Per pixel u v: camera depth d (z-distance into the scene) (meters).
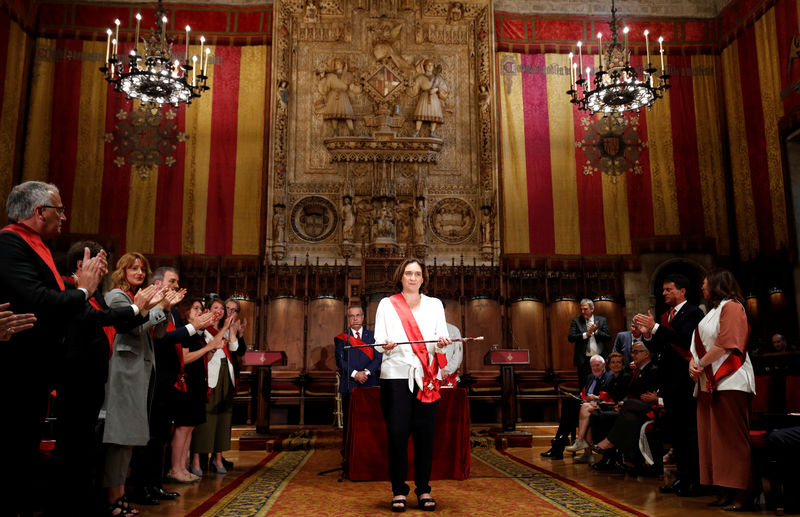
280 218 13.45
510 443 9.03
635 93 10.88
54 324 3.03
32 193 3.14
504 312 13.02
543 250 13.55
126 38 13.82
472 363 12.54
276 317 12.67
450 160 14.32
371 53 14.59
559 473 6.33
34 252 3.07
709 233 13.62
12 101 12.69
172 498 4.74
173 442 5.66
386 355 4.44
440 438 5.33
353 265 13.37
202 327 4.92
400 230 13.84
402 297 4.61
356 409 5.59
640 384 6.71
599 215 13.73
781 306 12.05
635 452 6.11
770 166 12.57
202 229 13.27
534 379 12.02
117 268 4.32
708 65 14.34
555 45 14.51
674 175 13.89
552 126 14.16
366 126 14.27
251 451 8.55
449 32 14.71
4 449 2.83
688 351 5.19
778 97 12.42
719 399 4.51
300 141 14.18
